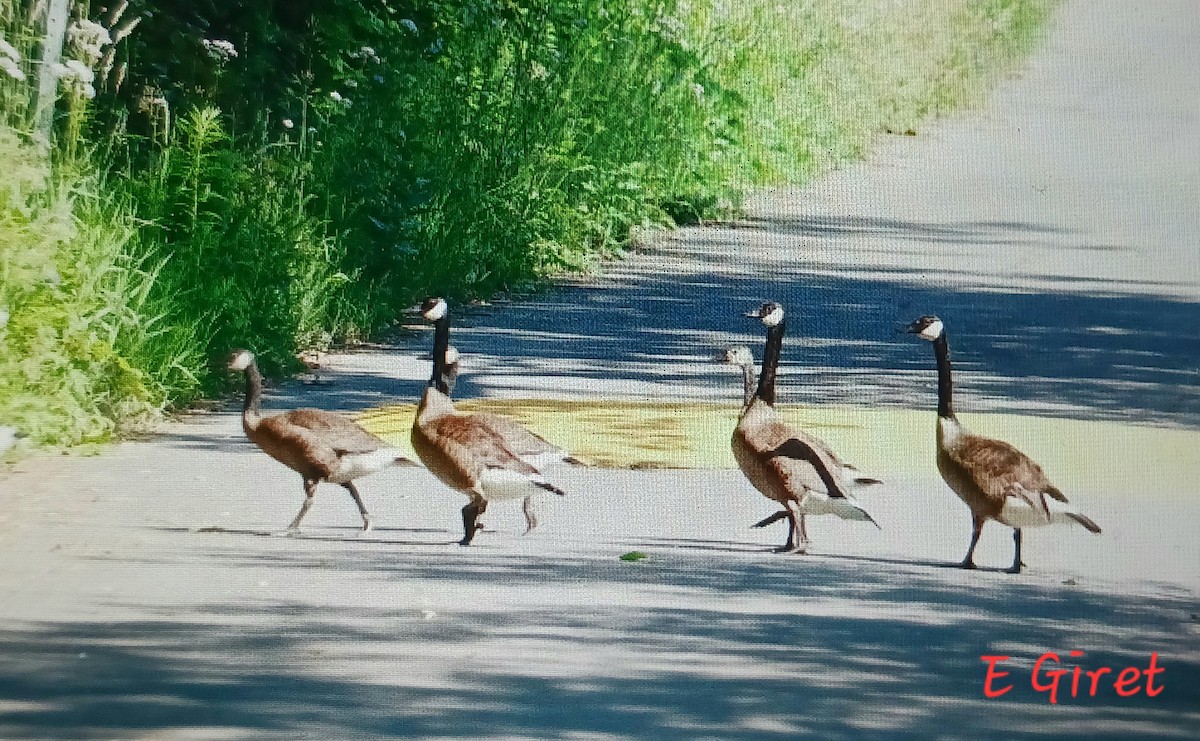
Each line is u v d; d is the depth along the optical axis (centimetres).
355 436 1491
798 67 4494
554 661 1167
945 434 1438
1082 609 1334
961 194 3841
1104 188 3931
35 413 1705
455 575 1366
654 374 2178
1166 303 2800
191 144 2208
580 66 3334
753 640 1224
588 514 1573
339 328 2297
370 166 2627
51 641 1188
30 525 1470
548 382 2111
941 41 5438
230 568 1368
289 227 2241
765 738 1041
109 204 1984
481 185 2811
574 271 2919
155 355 1883
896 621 1282
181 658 1159
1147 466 1822
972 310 2680
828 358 2322
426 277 2595
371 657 1169
